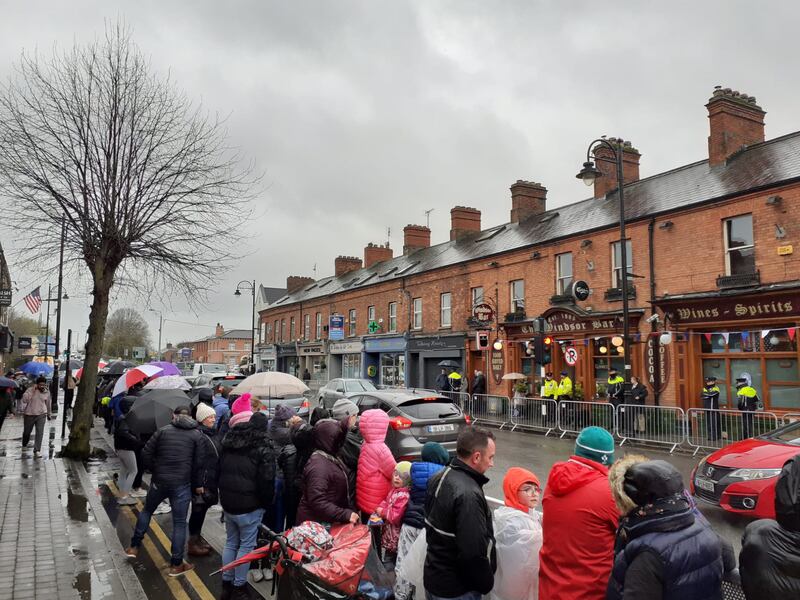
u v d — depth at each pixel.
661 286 16.38
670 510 2.26
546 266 20.56
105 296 12.09
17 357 46.75
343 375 35.78
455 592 2.95
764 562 2.10
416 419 9.65
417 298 28.58
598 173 14.30
